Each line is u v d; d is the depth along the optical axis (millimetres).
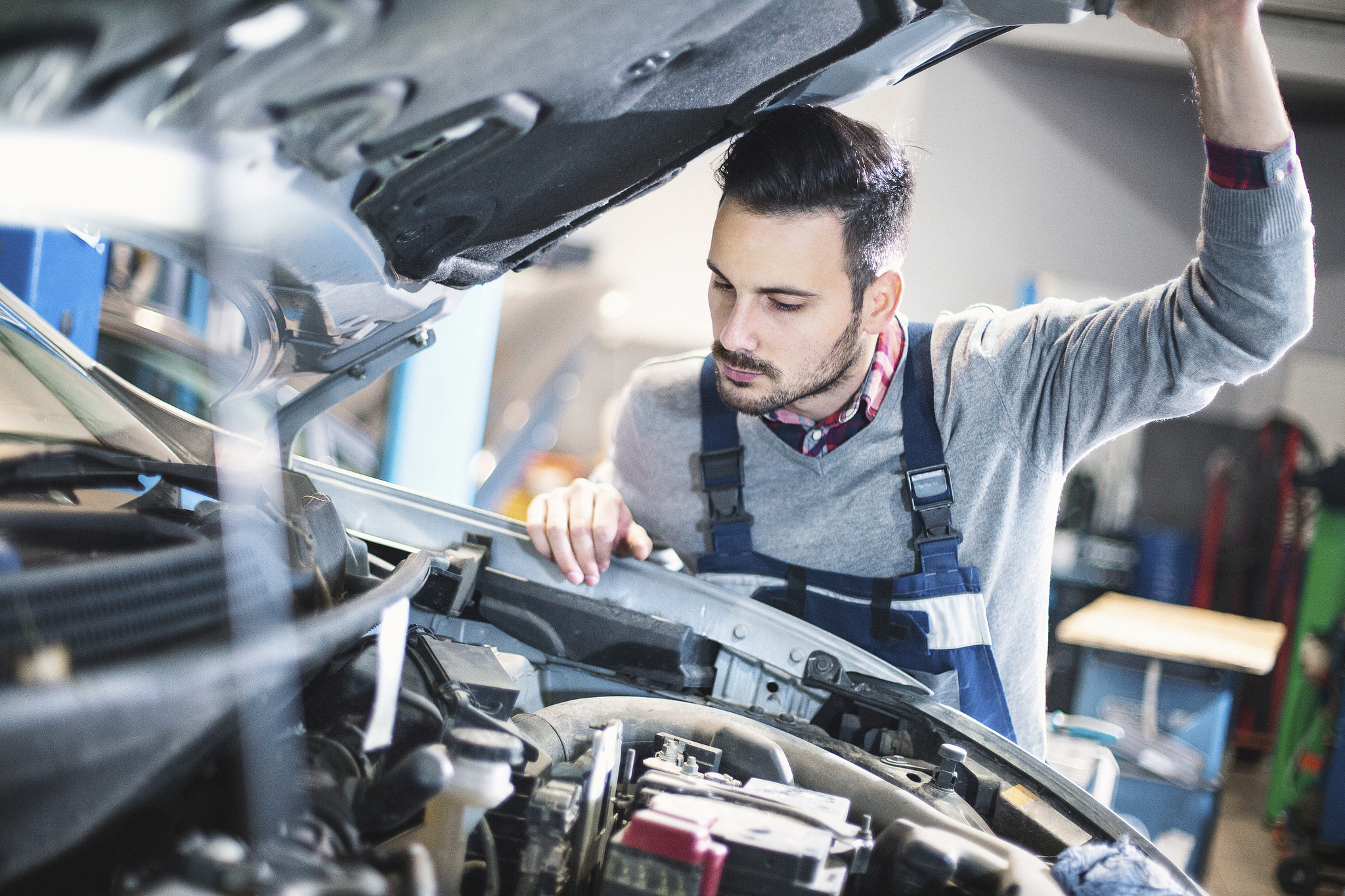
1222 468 4090
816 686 1231
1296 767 3107
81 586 612
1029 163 4375
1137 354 1245
